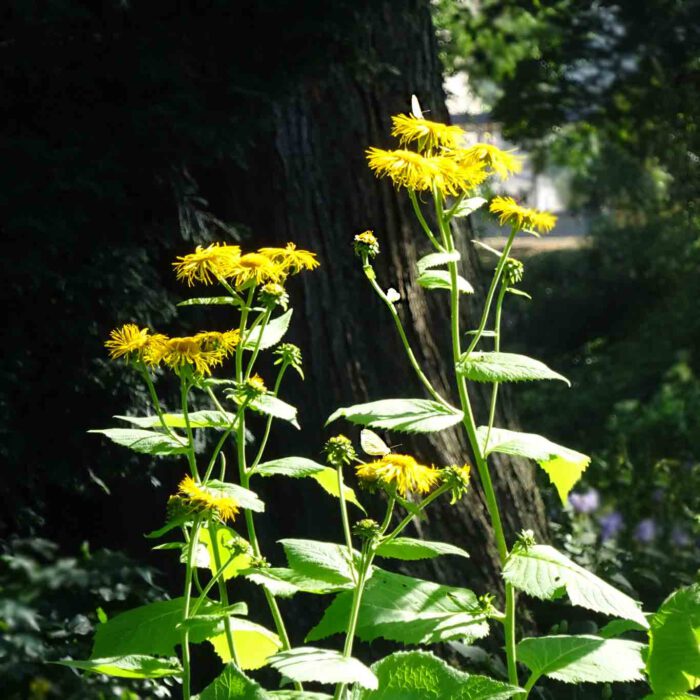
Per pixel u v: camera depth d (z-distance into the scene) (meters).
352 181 4.42
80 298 3.79
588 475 7.14
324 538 4.23
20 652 3.10
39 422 3.81
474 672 4.12
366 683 1.61
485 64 10.27
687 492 6.96
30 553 3.48
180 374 2.10
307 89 4.35
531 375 2.04
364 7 4.34
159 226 4.12
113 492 4.20
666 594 5.44
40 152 3.79
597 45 9.55
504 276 2.26
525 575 1.98
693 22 9.05
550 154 11.45
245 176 4.36
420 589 2.11
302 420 4.29
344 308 4.37
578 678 1.96
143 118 3.92
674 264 10.77
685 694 2.13
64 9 3.77
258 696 1.71
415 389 4.43
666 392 9.67
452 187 2.10
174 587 4.23
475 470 4.47
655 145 10.09
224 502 1.90
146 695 3.52
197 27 4.14
